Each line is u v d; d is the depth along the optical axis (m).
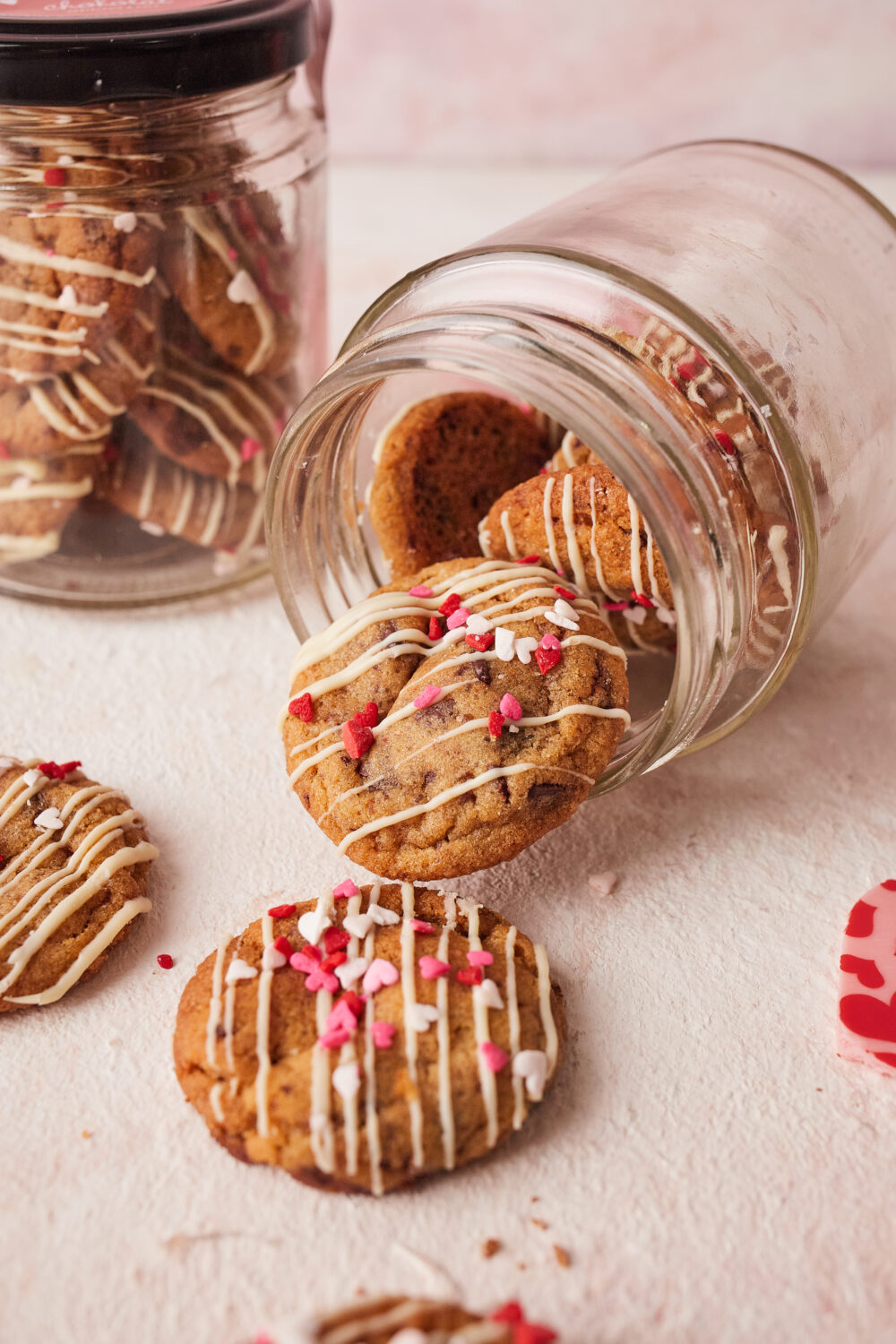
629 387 0.40
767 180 0.47
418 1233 0.37
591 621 0.42
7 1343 0.36
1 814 0.42
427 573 0.43
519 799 0.40
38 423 0.45
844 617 0.49
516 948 0.40
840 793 0.44
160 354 0.45
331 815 0.41
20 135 0.43
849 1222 0.37
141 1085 0.39
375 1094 0.37
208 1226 0.37
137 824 0.42
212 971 0.39
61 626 0.48
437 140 0.72
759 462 0.41
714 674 0.41
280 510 0.43
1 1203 0.37
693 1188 0.38
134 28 0.42
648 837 0.43
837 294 0.44
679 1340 0.36
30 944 0.40
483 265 0.42
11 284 0.44
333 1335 0.35
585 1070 0.39
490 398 0.46
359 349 0.42
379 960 0.39
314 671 0.42
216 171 0.44
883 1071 0.39
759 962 0.41
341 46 0.69
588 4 0.67
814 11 0.65
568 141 0.72
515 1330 0.35
